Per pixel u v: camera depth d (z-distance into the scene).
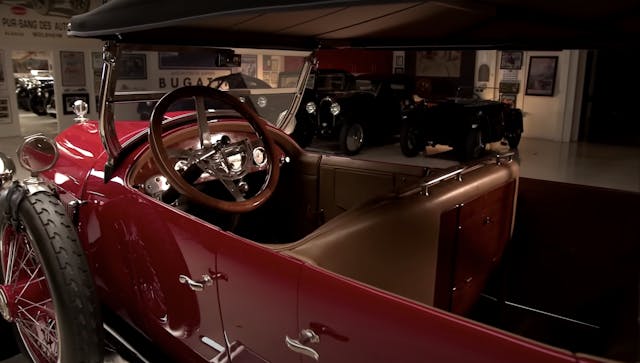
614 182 7.04
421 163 7.97
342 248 1.28
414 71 12.95
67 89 9.63
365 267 1.33
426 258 1.48
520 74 11.22
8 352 2.29
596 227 1.93
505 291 2.16
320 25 1.75
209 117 2.28
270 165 1.99
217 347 1.52
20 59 15.49
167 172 1.70
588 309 2.00
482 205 1.73
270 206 2.51
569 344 1.88
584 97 10.90
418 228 1.42
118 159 1.98
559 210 2.02
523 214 2.11
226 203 1.79
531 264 2.12
